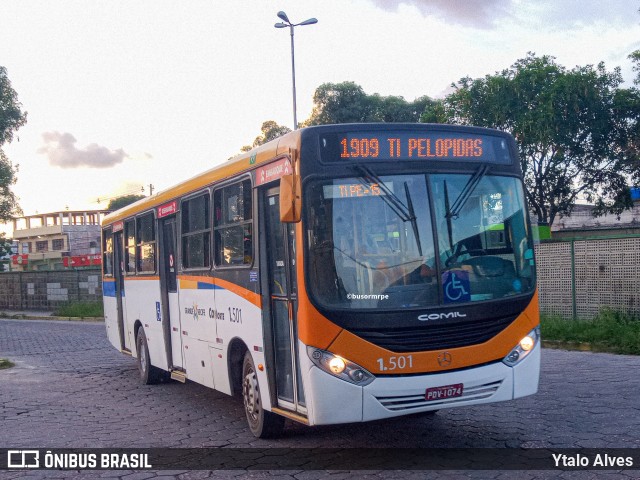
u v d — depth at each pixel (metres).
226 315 8.43
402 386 6.12
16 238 97.50
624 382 10.03
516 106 31.78
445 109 33.94
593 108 30.75
